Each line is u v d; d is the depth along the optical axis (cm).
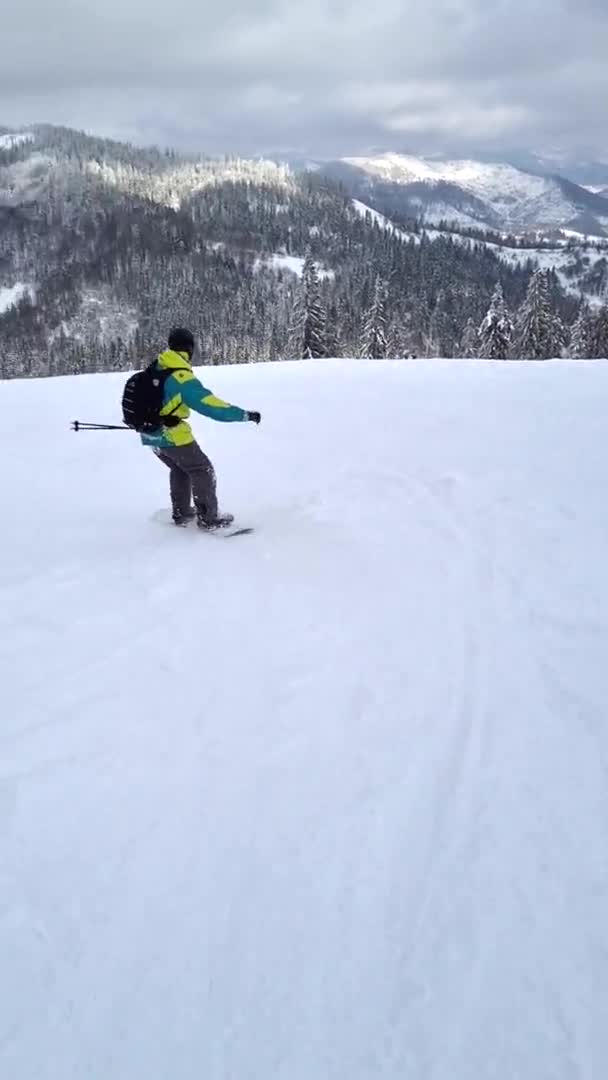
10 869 246
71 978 206
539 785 283
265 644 402
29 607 461
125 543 587
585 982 203
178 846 255
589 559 490
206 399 545
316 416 1102
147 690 358
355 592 464
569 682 351
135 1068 181
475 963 209
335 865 246
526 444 829
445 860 247
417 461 775
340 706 339
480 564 492
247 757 304
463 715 329
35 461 926
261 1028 191
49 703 348
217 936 220
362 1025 192
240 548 555
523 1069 179
